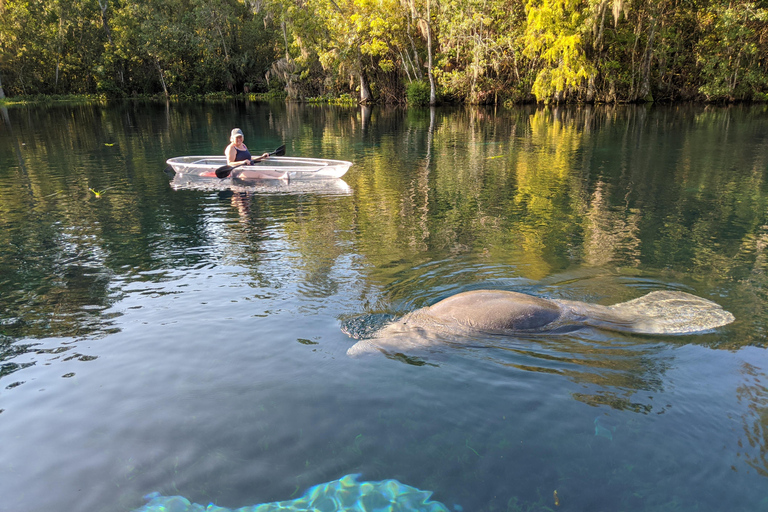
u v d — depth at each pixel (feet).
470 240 20.57
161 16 153.99
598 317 13.33
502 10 106.83
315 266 17.79
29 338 12.85
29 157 46.14
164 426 9.23
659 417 9.25
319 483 7.79
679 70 110.73
